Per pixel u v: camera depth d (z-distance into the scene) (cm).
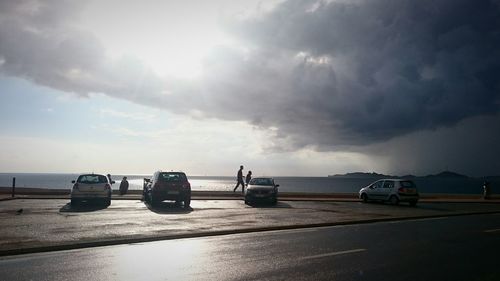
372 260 936
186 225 1484
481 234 1398
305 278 772
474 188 16338
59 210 1947
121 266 861
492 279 774
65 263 884
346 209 2384
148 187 2514
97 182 2264
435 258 965
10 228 1330
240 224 1541
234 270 833
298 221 1689
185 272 814
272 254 1002
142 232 1288
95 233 1250
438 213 2222
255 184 2728
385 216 1981
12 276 768
